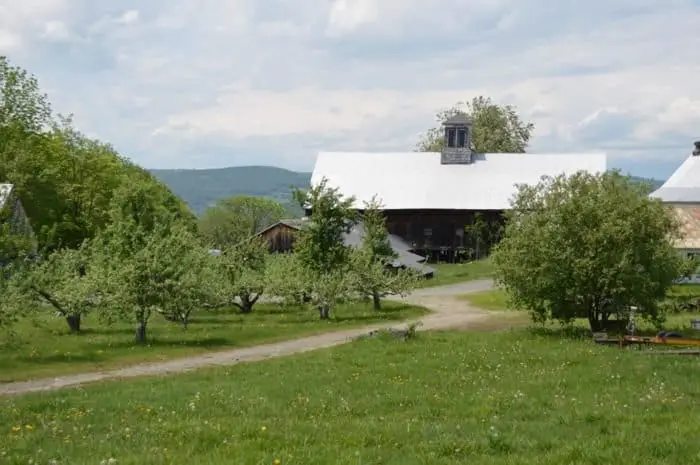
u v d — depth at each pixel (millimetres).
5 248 33062
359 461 11234
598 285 30703
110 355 28453
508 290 32719
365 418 15734
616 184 32469
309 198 46438
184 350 29969
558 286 31297
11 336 29328
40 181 76750
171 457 11680
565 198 32188
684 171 69062
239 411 16812
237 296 46250
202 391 19766
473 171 98562
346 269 45219
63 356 27969
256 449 12242
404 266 69250
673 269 31375
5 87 82125
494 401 17297
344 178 99812
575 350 26531
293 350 30375
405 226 94438
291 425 14523
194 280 33500
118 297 31781
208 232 117688
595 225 31000
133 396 19453
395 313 44281
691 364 23047
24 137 83000
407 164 101125
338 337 34219
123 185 64062
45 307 36500
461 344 28984
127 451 12375
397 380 21203
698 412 15039
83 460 11797
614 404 16391
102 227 80812
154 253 32656
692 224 62344
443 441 12547
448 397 18156
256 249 50719
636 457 11008
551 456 11250
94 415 16797
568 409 15992
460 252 93000
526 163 99062
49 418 16750
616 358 24594
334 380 21391
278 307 48406
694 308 42219
